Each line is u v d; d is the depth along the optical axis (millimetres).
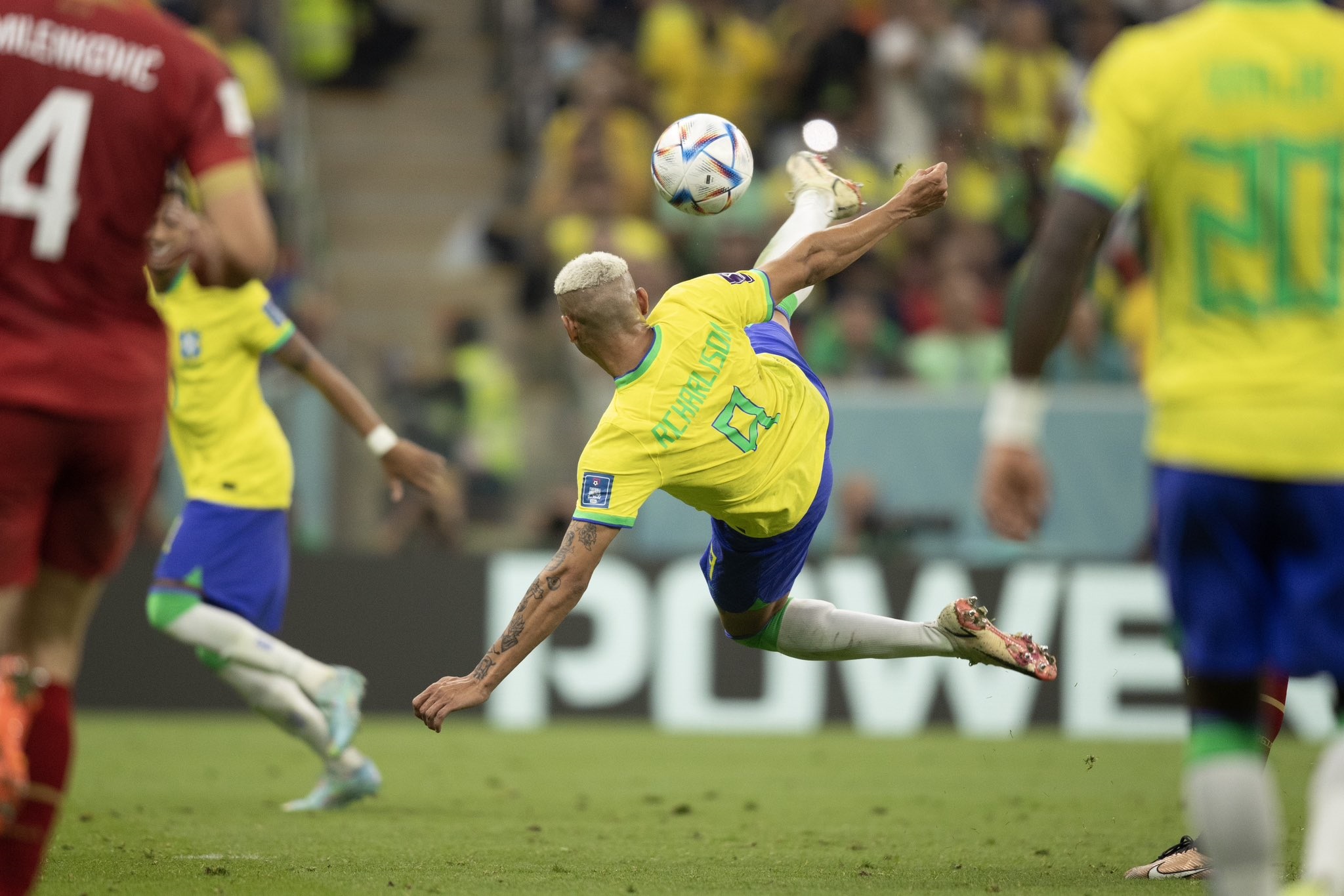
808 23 53500
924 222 47844
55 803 11219
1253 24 10617
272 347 21188
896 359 43500
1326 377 10398
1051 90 51375
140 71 11039
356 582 36750
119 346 11227
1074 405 39250
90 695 36781
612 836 19172
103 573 11766
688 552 37094
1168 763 29844
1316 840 10453
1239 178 10508
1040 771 28156
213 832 18938
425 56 61594
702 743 32906
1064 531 39281
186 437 21297
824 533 39125
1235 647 10688
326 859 16719
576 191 50188
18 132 10844
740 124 52781
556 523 39031
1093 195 10781
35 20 10914
